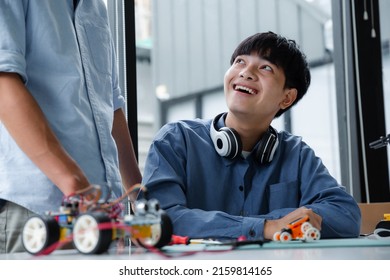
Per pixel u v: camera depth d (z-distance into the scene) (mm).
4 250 1215
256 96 1627
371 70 2801
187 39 5500
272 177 1654
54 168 1031
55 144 1065
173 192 1468
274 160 1669
